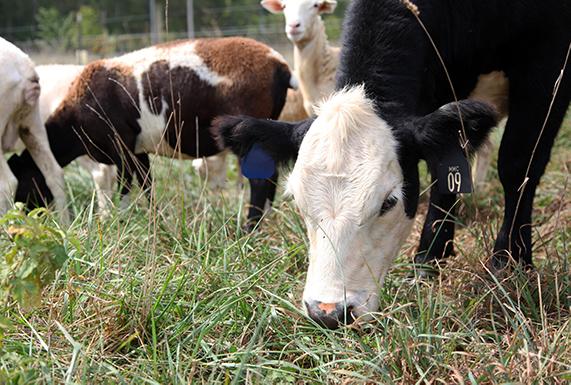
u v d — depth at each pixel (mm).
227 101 6012
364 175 3348
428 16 4035
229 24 25500
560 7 4316
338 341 3295
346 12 4090
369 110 3541
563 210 5738
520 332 3322
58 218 5336
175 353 3322
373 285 3451
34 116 5848
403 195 3551
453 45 4273
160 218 4723
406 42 3900
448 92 4445
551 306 3855
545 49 4363
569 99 4488
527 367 2889
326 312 3289
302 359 3332
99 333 3359
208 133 6145
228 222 4871
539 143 4449
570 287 3943
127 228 4617
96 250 4160
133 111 6156
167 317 3506
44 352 3264
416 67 3938
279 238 4906
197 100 6027
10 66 5523
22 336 3369
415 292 3918
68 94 6359
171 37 19156
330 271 3350
